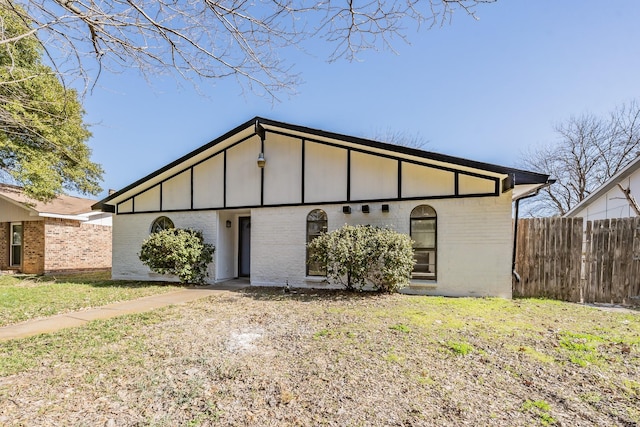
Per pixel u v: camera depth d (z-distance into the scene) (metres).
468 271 7.67
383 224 8.38
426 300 6.89
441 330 4.65
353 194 8.71
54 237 13.57
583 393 2.89
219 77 4.17
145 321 5.29
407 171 8.25
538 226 7.73
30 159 11.31
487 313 5.75
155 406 2.68
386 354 3.73
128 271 11.14
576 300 7.43
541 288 7.65
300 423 2.44
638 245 7.04
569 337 4.41
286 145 9.45
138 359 3.63
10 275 12.88
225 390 2.95
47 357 3.69
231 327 4.93
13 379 3.14
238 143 9.99
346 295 7.50
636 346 4.05
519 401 2.74
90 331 4.73
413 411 2.58
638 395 2.86
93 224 15.24
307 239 9.16
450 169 7.88
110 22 3.34
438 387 2.97
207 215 10.29
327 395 2.84
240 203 9.88
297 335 4.49
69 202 15.94
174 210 10.64
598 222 7.38
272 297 7.47
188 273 9.32
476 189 7.66
